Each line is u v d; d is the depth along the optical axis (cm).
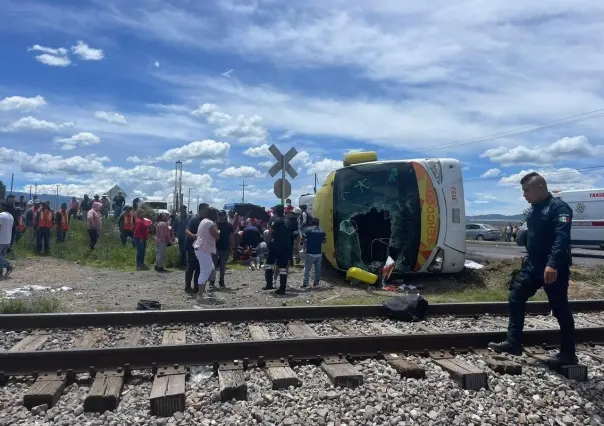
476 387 513
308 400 469
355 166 1368
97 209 1992
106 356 530
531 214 599
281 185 1595
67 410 447
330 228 1391
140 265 1688
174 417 439
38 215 1864
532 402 484
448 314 888
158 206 4256
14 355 513
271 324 783
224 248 1281
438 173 1302
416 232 1278
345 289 1261
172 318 771
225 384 477
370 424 432
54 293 1120
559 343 666
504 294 1180
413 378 536
